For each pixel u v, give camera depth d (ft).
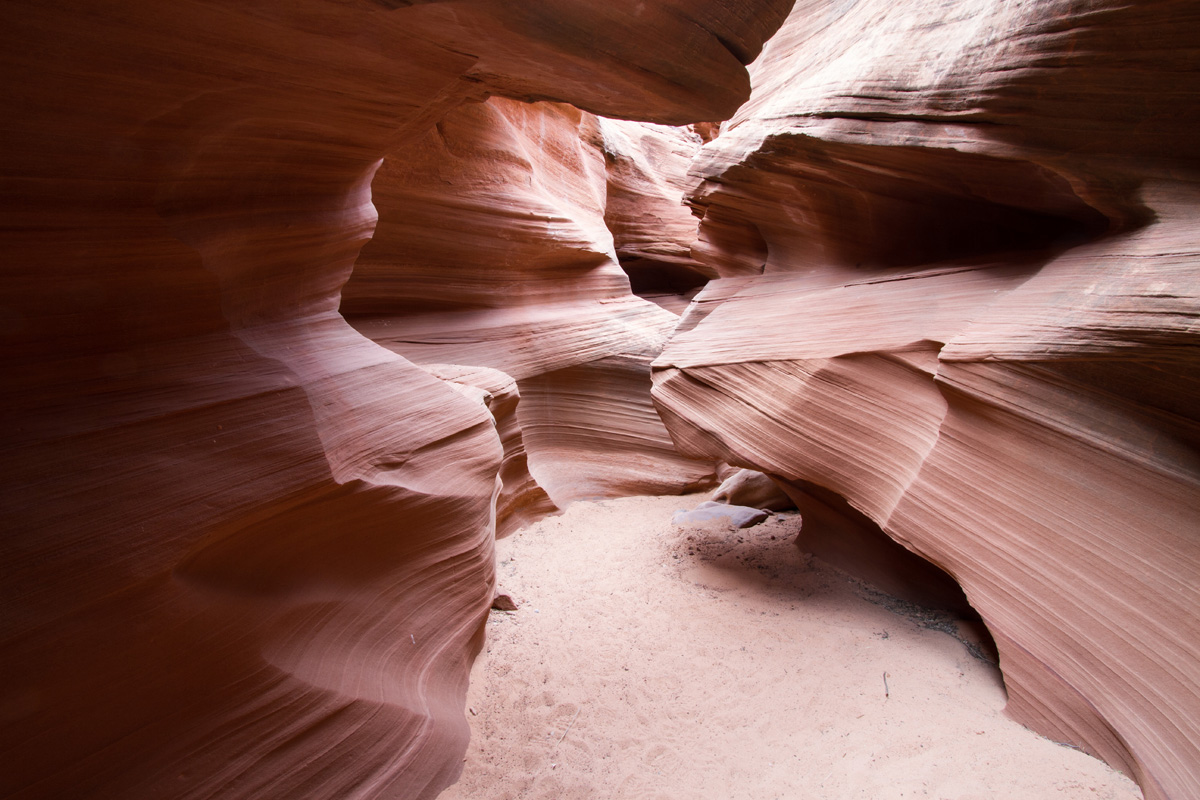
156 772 7.73
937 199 19.01
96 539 7.36
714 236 28.25
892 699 14.40
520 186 29.55
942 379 14.88
